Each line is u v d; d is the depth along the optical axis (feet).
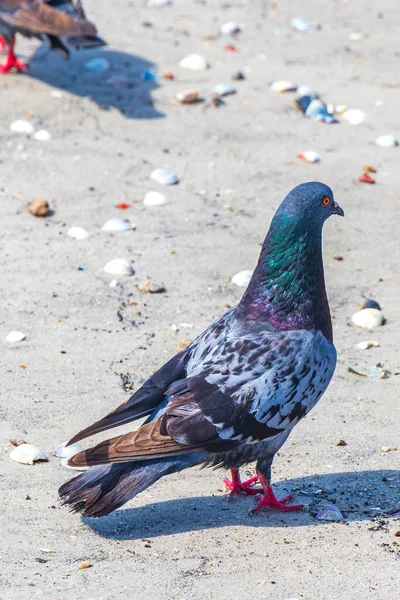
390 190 48.52
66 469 28.19
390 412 31.86
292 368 25.49
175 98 57.82
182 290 39.42
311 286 26.22
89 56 63.05
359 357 35.29
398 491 27.81
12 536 24.82
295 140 53.52
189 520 26.35
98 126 53.78
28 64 61.00
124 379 33.17
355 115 56.18
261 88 59.72
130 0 75.31
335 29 70.03
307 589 23.18
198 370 25.40
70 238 42.83
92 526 25.70
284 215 25.90
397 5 75.66
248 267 41.29
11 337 35.29
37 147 50.93
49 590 22.57
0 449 28.89
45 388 32.37
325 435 30.60
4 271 39.91
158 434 24.07
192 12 72.90
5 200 45.60
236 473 27.91
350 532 25.85
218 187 48.29
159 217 45.21
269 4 75.51
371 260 42.32
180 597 22.65
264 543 25.23
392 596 22.98
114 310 37.73
